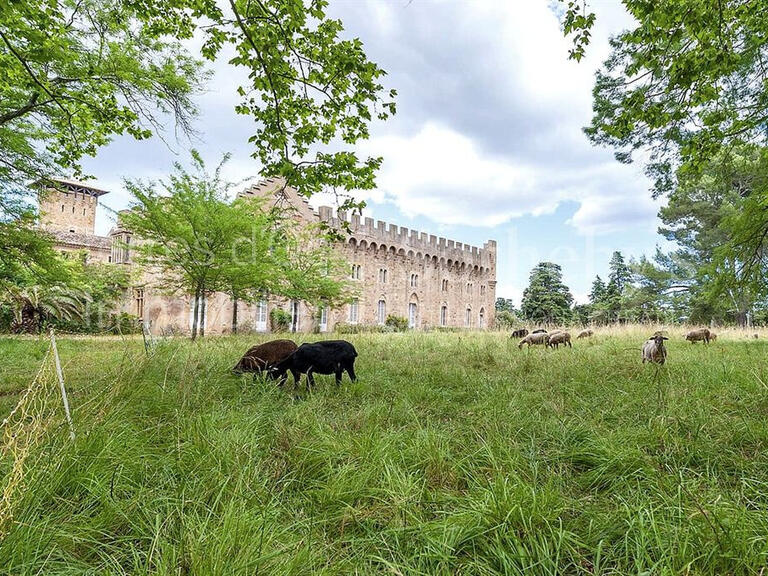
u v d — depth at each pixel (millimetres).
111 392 4148
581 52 4332
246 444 3166
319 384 5801
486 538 2070
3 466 2545
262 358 6012
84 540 2025
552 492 2443
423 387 5543
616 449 3094
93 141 8586
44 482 2338
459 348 10727
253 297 20125
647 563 1892
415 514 2330
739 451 3139
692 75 4676
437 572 1854
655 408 4129
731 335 15945
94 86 7746
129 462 2777
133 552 1898
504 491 2303
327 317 36094
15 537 1862
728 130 6238
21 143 9297
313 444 3309
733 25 4754
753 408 4102
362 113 5117
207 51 4820
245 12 4484
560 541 1939
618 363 7117
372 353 9578
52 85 7266
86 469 2543
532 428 3768
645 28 4574
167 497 2383
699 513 2125
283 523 2312
